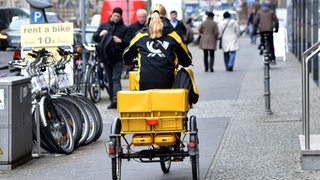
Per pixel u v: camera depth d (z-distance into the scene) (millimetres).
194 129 7945
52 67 11516
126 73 22844
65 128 10820
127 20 25016
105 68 15812
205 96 17484
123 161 10078
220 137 11695
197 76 23125
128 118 7922
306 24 22234
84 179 8977
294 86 18688
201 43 24688
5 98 9531
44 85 11172
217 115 14273
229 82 20781
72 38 15156
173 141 7867
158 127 7895
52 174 9320
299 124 12664
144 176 9102
